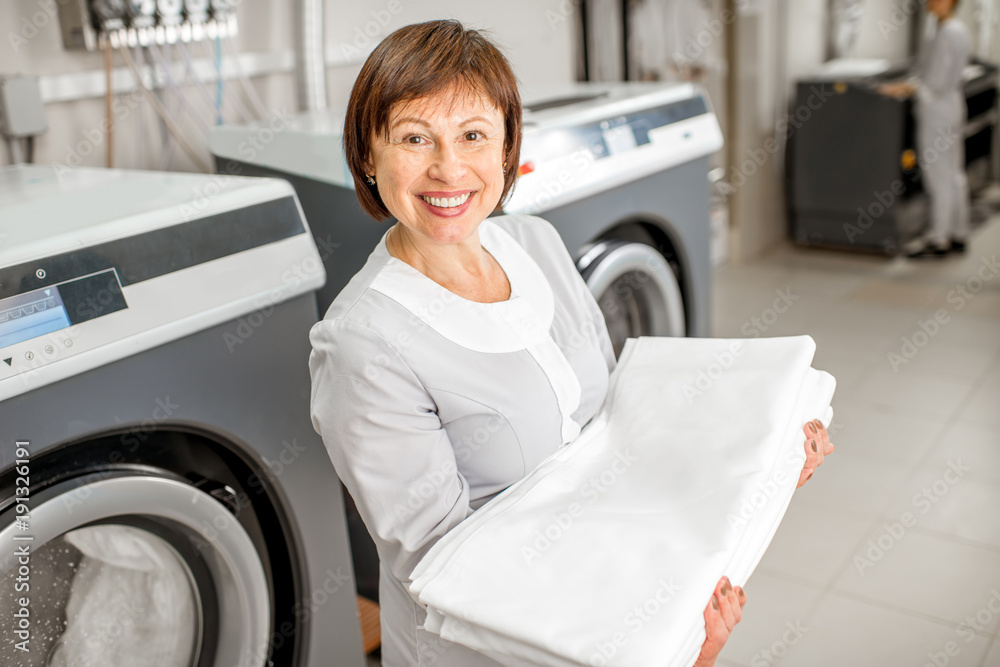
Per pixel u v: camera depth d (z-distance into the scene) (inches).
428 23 34.6
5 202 49.6
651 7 137.4
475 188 35.1
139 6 71.6
